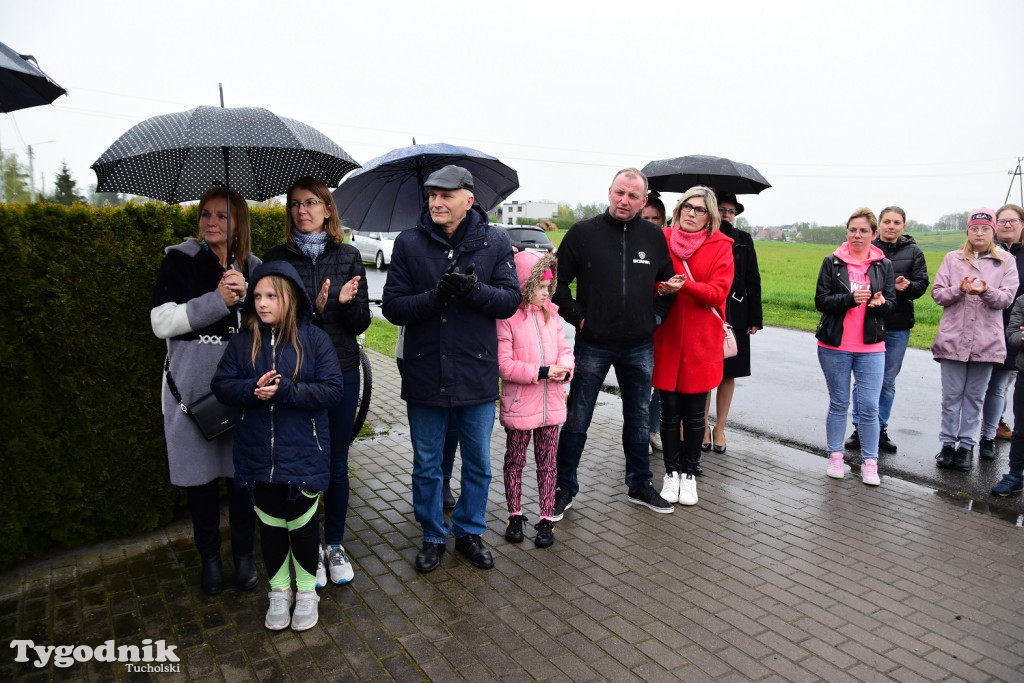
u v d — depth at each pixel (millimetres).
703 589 3328
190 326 2924
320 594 3240
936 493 4668
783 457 5406
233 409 3043
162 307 2980
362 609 3111
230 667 2684
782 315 14844
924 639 2938
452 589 3295
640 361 4113
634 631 2961
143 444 3734
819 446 5723
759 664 2744
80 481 3582
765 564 3596
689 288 4090
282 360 2873
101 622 2990
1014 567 3600
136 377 3654
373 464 5051
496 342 3449
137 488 3746
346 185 4059
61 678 2609
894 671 2715
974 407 5094
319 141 3102
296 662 2717
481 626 2980
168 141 2721
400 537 3861
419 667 2691
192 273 3059
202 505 3141
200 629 2947
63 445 3516
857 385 4812
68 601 3156
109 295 3529
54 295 3377
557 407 3713
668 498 4375
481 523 3584
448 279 3014
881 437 5590
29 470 3422
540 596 3240
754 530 4016
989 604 3230
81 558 3555
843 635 2957
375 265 22938
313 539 2990
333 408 3266
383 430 5934
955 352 5031
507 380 3615
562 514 4160
